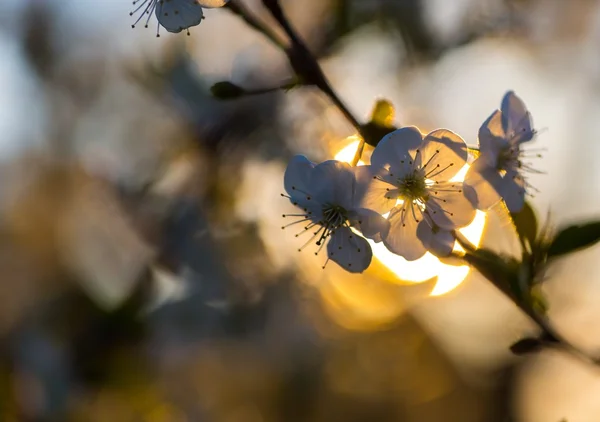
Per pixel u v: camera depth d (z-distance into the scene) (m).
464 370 0.90
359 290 0.75
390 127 0.45
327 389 0.80
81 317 0.62
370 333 0.80
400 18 0.67
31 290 0.97
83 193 0.92
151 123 0.70
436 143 0.45
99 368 0.60
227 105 0.65
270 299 0.69
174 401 0.65
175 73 0.67
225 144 0.64
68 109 1.00
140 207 0.66
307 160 0.46
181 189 0.66
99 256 0.73
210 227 0.65
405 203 0.45
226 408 0.72
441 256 0.45
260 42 0.67
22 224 1.05
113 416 0.61
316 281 0.71
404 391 0.85
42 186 1.04
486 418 0.89
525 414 0.88
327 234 0.46
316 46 0.63
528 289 0.45
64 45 1.03
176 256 0.64
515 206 0.45
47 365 0.60
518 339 0.46
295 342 0.74
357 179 0.46
